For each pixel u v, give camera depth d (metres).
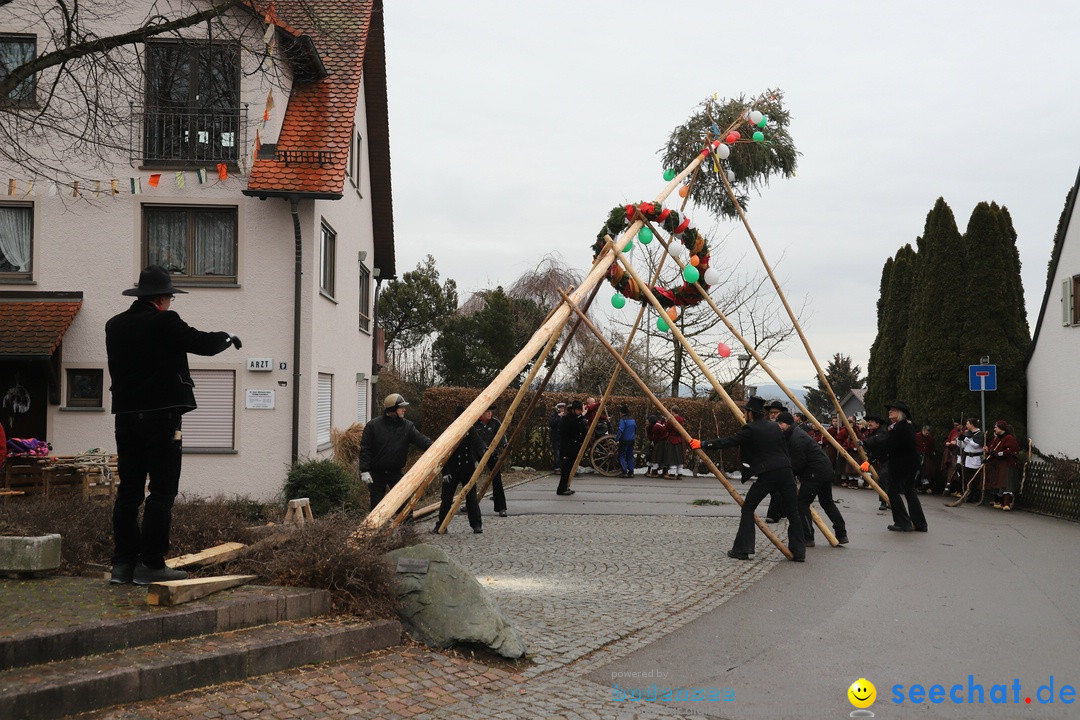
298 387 17.16
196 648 5.59
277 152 17.14
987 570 10.99
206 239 17.45
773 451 11.65
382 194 24.92
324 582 6.84
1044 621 8.19
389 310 47.66
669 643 7.33
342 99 18.03
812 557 11.97
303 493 15.76
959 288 25.11
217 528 8.35
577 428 20.27
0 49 16.53
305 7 13.20
